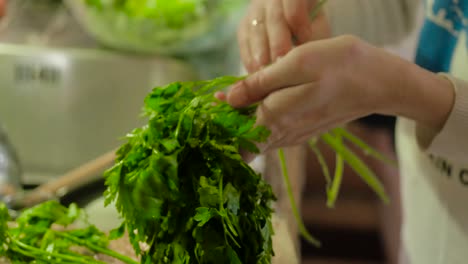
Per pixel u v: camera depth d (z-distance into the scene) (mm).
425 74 900
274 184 1348
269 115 904
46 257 981
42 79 1816
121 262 1021
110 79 1819
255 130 885
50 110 1834
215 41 1900
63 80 1814
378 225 2678
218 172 851
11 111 1844
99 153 1845
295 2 990
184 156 863
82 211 1100
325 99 886
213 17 1802
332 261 2521
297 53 872
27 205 1193
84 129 1841
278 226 1087
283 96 891
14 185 1358
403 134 1227
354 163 1104
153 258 872
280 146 949
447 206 1106
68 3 1947
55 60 1807
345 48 869
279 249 1043
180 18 1775
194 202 853
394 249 2174
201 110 889
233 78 961
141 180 843
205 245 837
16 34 1966
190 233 852
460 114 896
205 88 949
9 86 1827
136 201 845
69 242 1011
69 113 1832
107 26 1819
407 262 1265
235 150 861
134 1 1757
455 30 1086
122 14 1766
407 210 1231
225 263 835
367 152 1111
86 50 1880
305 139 954
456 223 1098
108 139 1840
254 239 859
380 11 1261
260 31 1009
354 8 1236
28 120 1845
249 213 864
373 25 1267
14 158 1448
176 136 859
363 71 873
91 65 1812
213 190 837
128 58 1834
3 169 1366
